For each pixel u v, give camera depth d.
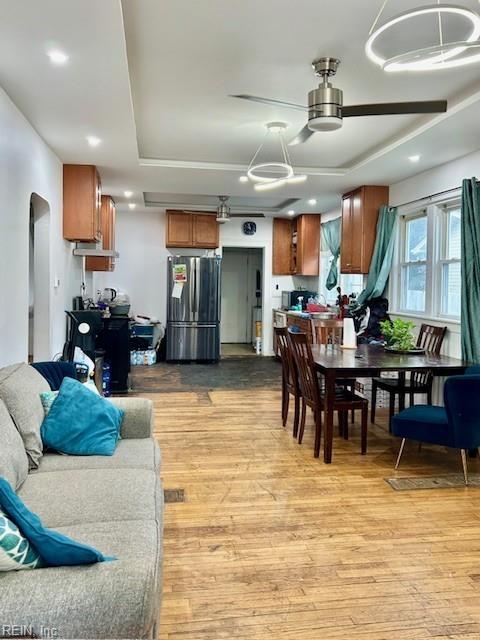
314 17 2.42
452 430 3.29
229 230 9.03
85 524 1.72
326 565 2.31
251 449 3.95
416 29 2.53
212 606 2.00
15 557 1.23
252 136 4.34
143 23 2.47
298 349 4.01
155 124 4.04
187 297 8.20
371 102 3.55
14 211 3.16
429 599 2.06
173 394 5.89
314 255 8.56
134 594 1.22
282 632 1.86
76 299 5.72
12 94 3.00
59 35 2.29
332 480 3.33
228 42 2.68
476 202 4.09
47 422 2.49
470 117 3.56
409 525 2.71
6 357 2.98
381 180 5.62
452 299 4.88
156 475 2.26
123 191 6.50
